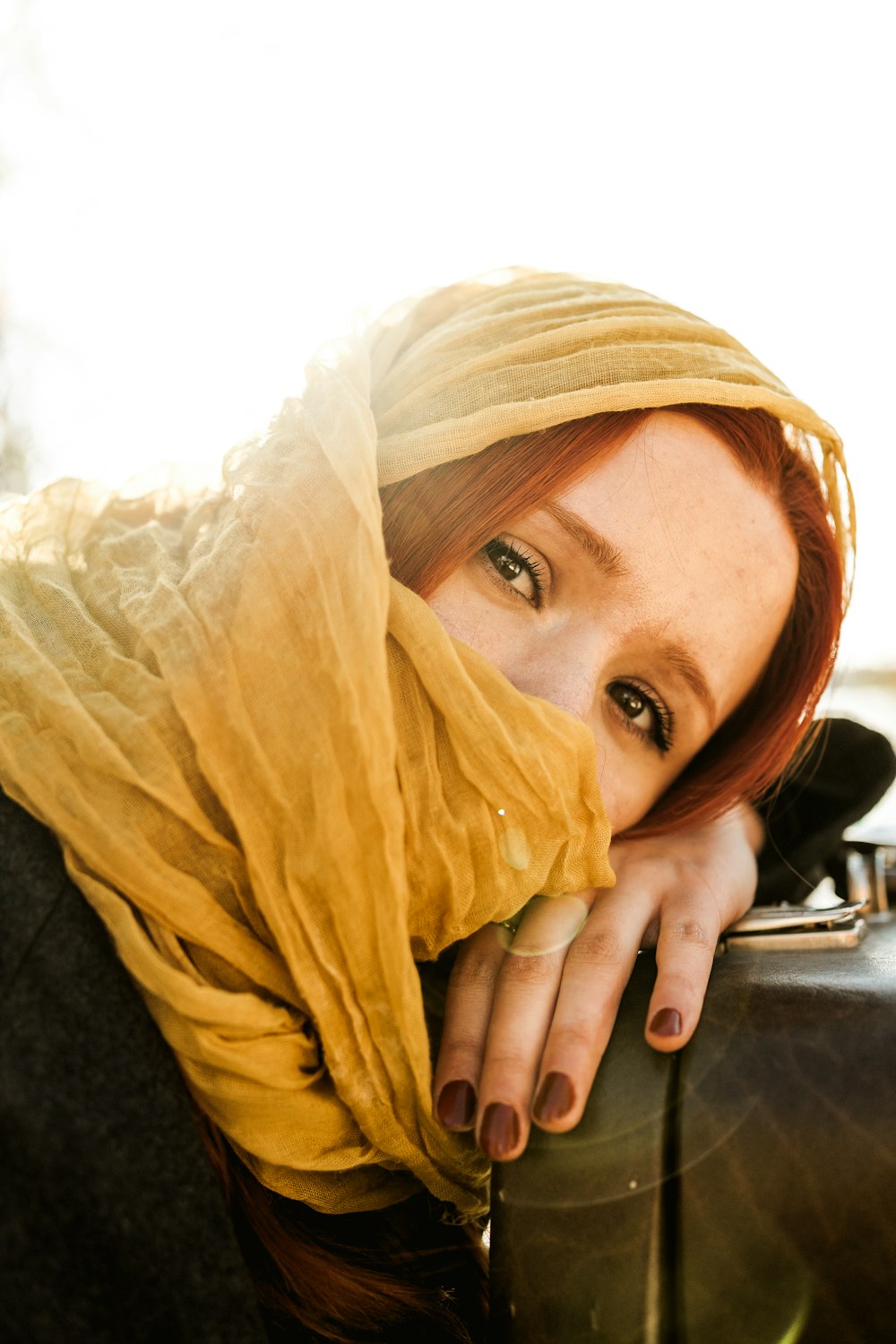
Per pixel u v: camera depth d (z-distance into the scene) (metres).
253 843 0.72
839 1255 0.63
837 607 1.16
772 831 1.26
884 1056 0.67
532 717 0.81
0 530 0.98
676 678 1.02
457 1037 0.74
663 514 0.93
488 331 1.00
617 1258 0.65
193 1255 0.62
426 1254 0.89
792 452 1.08
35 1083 0.60
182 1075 0.71
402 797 0.77
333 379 0.92
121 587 0.87
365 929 0.71
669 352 0.99
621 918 0.82
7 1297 0.54
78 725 0.72
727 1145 0.66
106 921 0.68
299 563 0.77
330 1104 0.73
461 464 0.92
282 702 0.74
